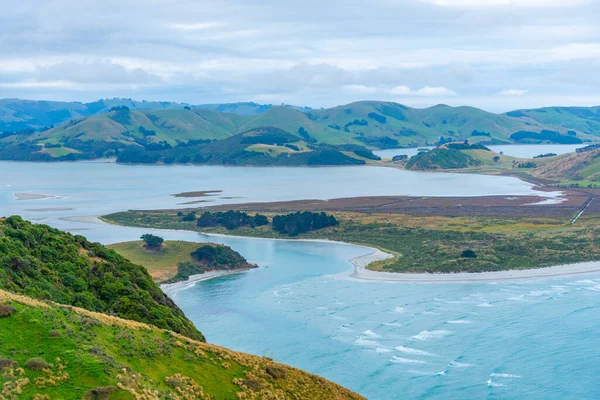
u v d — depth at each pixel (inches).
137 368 2274.9
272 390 2568.9
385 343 4603.8
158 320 3304.6
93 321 2458.2
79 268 3663.9
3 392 1822.1
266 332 4906.5
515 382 3900.1
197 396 2301.9
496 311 5359.3
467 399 3700.8
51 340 2161.7
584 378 3927.2
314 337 4763.8
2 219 3821.4
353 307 5585.6
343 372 4092.0
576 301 5625.0
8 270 3115.2
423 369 4124.0
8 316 2225.6
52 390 1909.4
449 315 5270.7
